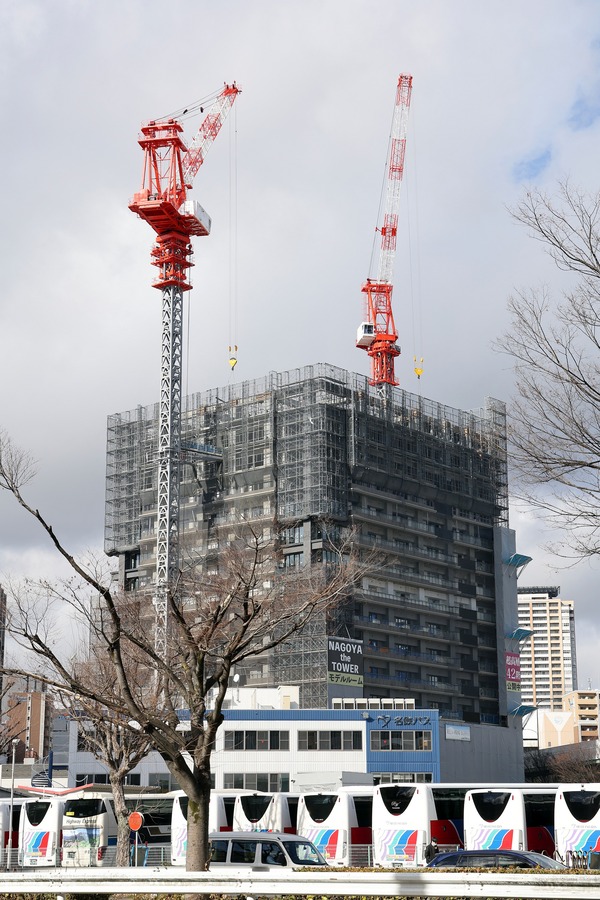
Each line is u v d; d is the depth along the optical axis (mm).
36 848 62000
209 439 193000
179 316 187000
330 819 56094
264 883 23672
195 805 31078
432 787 53562
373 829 53656
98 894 25359
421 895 22516
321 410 180375
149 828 62875
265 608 49000
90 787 67812
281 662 163875
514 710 193500
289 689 128000
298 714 120125
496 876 22641
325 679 159625
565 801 48750
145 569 193125
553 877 22344
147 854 60000
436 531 193500
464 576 196500
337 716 120938
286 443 183000
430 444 195625
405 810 53094
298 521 174625
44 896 25797
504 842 49969
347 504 179750
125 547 197875
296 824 58125
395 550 181750
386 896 22703
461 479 199000
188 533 185250
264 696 128000
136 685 58031
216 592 64125
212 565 167000
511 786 51156
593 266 25156
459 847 52844
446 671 186500
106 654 63188
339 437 182000
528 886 22062
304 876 23469
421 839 52250
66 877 25344
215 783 117188
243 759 117938
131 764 57312
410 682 177125
